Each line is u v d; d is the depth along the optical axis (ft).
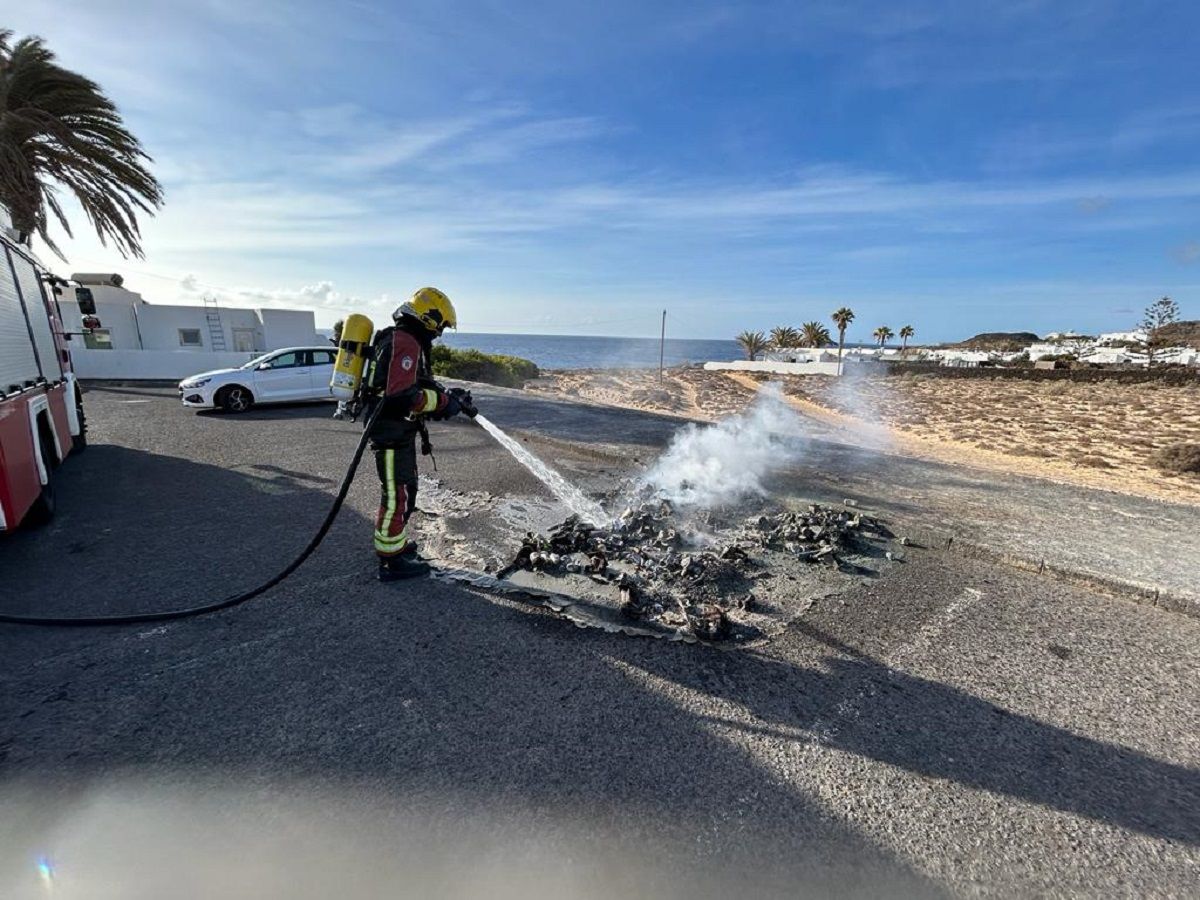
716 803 6.48
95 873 5.44
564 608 10.93
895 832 6.18
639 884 5.46
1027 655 9.86
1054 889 5.57
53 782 6.55
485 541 14.47
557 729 7.65
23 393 14.43
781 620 10.82
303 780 6.66
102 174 54.44
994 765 7.24
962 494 20.24
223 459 23.88
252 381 38.37
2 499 12.30
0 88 48.14
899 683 8.95
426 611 10.80
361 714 7.86
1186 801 6.75
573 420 35.32
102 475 21.03
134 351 63.82
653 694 8.47
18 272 15.99
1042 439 55.47
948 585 12.62
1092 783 6.98
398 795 6.46
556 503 17.71
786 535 14.89
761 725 7.85
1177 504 19.89
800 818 6.31
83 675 8.66
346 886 5.36
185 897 5.23
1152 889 5.59
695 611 10.73
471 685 8.57
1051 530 16.17
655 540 14.39
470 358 102.58
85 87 51.90
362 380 11.62
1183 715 8.34
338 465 22.90
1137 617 11.35
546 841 5.90
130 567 12.76
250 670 8.86
